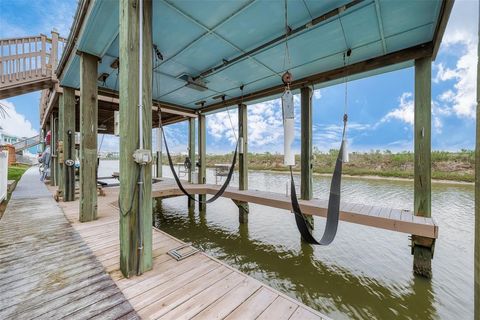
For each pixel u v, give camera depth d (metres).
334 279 3.39
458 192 8.30
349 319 2.60
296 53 3.40
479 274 0.68
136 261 1.87
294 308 1.49
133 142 1.85
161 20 2.62
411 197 7.62
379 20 2.64
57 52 5.41
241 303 1.54
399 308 2.74
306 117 4.61
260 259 4.14
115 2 2.18
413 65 3.47
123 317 1.40
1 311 1.44
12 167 13.99
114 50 3.26
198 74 4.17
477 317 0.69
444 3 2.35
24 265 2.01
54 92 5.38
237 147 5.97
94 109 3.29
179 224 6.16
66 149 4.65
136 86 1.86
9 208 4.05
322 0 2.35
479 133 0.69
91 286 1.71
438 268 3.43
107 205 4.39
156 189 6.02
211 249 4.65
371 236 4.85
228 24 2.72
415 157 3.41
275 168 18.36
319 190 9.15
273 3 2.38
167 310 1.46
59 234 2.77
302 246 4.51
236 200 5.93
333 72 3.99
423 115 3.29
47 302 1.53
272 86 4.91
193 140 8.30
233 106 6.21
